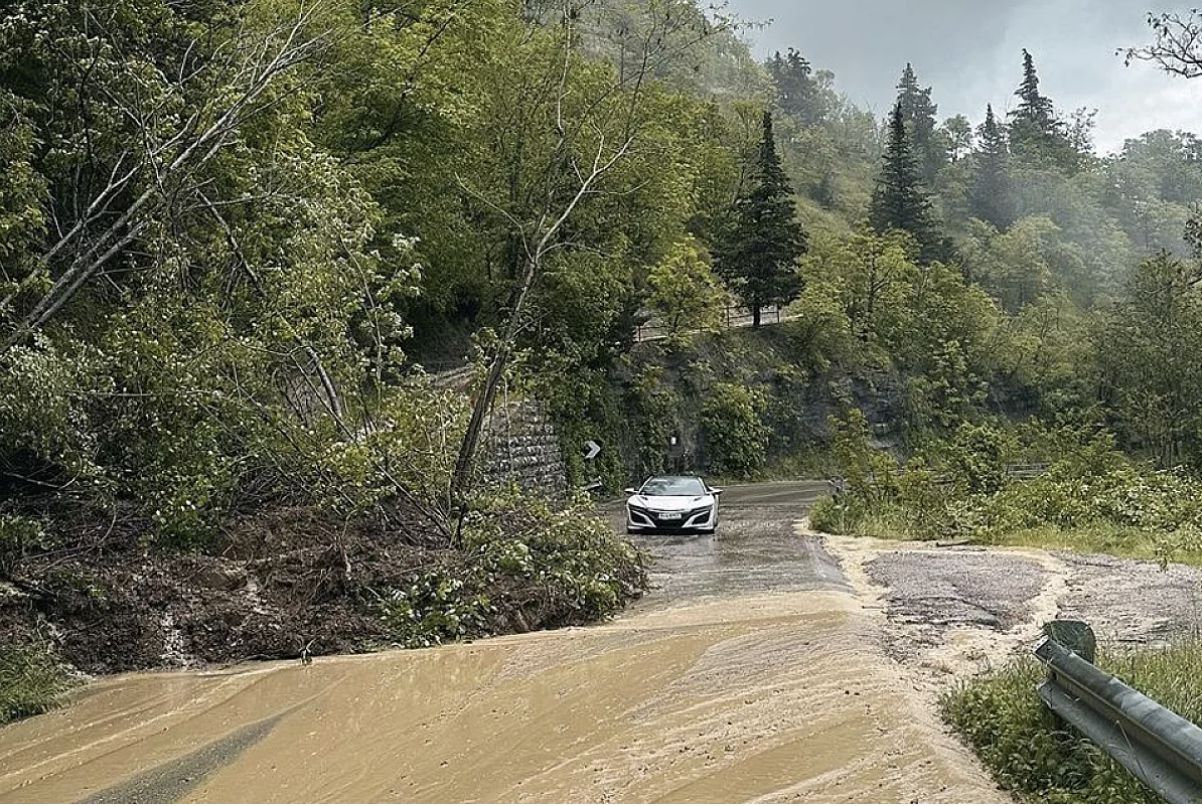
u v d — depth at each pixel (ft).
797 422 178.19
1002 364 223.51
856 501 69.87
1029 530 59.47
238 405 42.24
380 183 85.25
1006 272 296.71
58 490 39.55
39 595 34.19
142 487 40.11
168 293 43.93
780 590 40.83
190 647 34.14
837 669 25.93
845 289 208.85
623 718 23.53
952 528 62.54
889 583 41.27
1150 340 140.46
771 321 199.72
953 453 79.77
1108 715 15.17
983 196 406.62
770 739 20.71
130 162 47.06
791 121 432.25
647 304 152.46
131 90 44.73
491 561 39.14
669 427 142.20
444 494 46.16
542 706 25.40
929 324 217.15
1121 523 59.62
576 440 110.93
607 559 42.55
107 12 46.80
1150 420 134.31
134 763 23.38
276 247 48.08
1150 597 35.68
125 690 30.68
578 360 110.63
